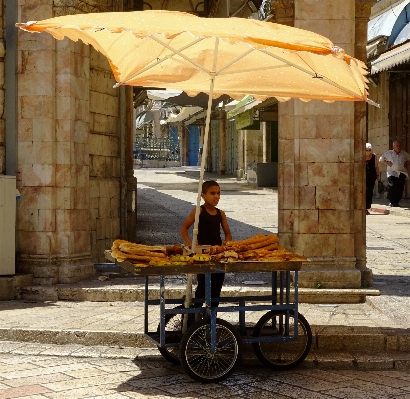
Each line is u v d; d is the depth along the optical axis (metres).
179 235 14.87
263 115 26.78
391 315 8.31
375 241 14.91
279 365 6.93
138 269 6.34
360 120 9.88
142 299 9.59
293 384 6.48
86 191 10.65
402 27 20.61
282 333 7.04
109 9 11.30
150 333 7.04
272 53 7.11
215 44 6.80
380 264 12.10
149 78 7.41
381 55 20.33
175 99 19.14
